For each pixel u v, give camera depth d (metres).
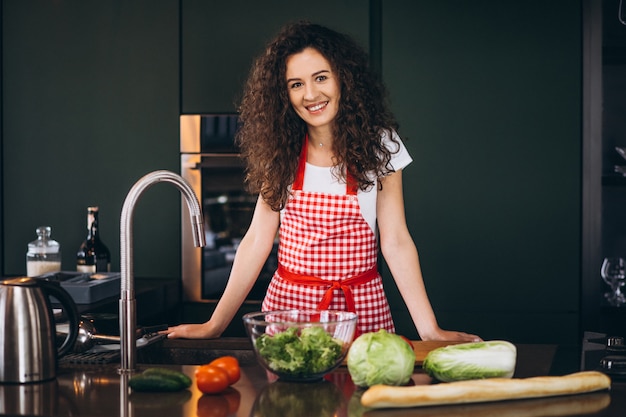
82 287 2.74
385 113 2.30
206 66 3.42
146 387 1.47
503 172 3.29
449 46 3.29
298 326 1.52
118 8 3.46
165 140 3.46
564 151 3.27
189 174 3.45
